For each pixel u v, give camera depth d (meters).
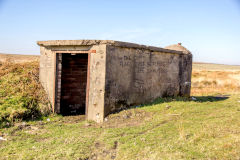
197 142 5.02
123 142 5.39
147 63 9.69
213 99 12.27
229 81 22.67
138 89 9.30
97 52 7.84
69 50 8.42
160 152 4.57
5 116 7.14
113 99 8.12
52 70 8.88
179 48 12.48
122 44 8.12
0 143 5.62
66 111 10.20
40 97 8.88
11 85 9.06
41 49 9.52
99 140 5.62
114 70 8.06
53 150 5.02
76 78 10.59
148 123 6.95
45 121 7.86
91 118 8.02
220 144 4.72
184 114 7.96
